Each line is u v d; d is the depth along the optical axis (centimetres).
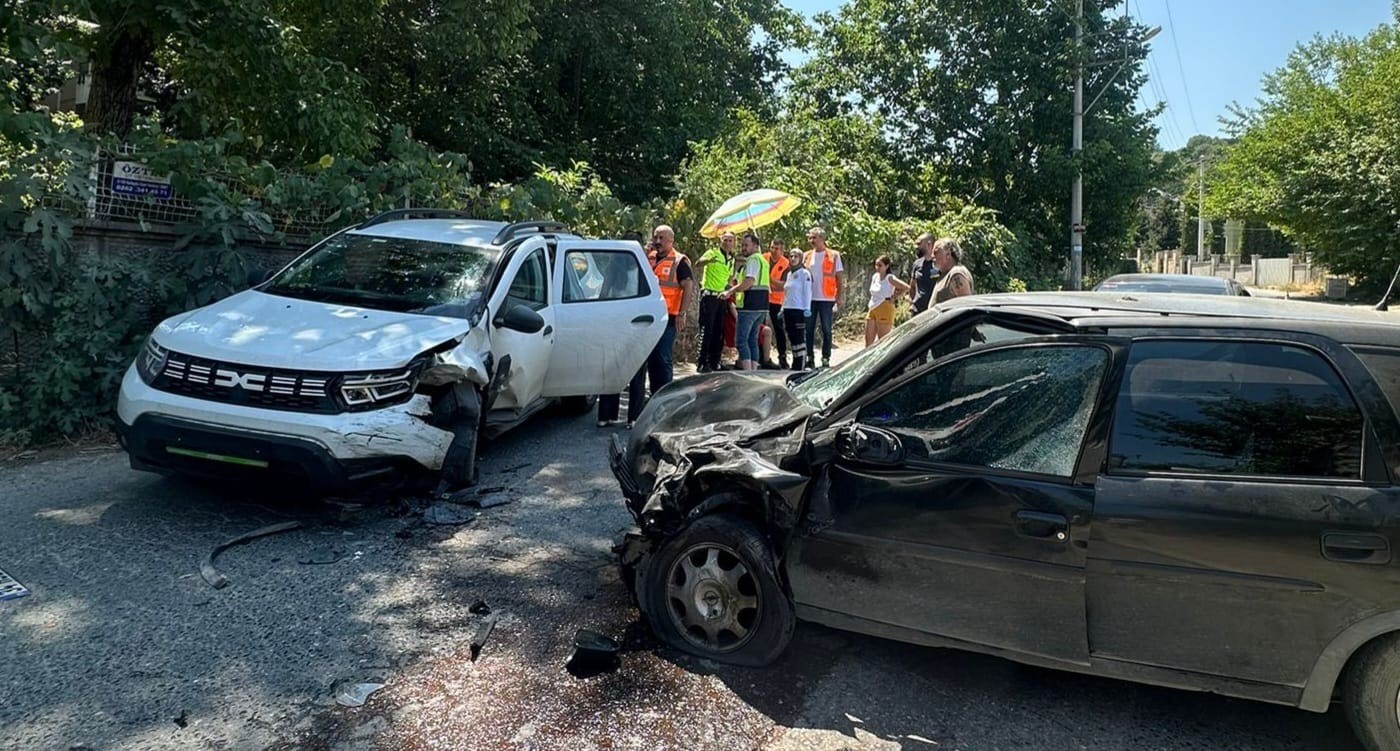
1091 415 307
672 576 355
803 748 296
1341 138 2878
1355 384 288
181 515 484
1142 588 294
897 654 366
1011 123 2505
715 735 301
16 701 302
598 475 612
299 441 445
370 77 1641
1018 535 306
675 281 844
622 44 1991
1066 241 2622
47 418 620
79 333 629
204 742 284
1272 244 6153
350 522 487
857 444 320
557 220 1100
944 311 357
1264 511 283
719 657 349
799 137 1934
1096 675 313
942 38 2523
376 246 629
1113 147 2483
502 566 439
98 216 698
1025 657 315
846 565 334
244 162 776
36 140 630
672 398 436
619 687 328
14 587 388
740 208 1023
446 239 641
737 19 2392
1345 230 2877
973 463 319
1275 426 294
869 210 2397
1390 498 274
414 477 498
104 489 523
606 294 740
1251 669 289
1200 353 305
